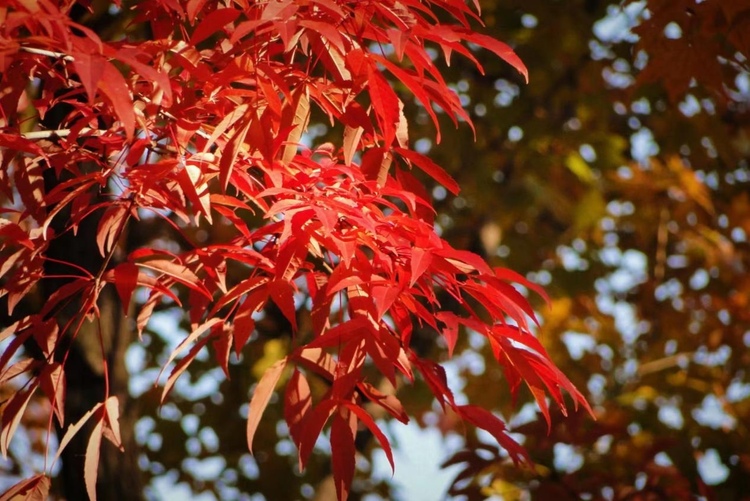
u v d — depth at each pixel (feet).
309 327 13.26
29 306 8.73
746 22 7.57
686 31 7.77
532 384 6.35
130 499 8.87
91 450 6.36
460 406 6.46
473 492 9.24
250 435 6.23
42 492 6.41
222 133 6.37
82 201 6.48
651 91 14.66
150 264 6.44
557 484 9.20
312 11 6.30
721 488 11.57
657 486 9.34
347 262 6.09
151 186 6.31
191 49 6.21
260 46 6.33
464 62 14.80
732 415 12.96
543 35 14.48
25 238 6.34
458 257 6.13
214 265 6.56
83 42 5.69
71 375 8.75
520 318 6.23
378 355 6.11
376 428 6.14
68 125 6.91
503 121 14.74
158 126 6.56
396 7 6.42
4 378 6.44
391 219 6.25
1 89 6.37
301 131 6.37
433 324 6.29
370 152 6.58
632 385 14.78
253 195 6.42
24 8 5.82
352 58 6.24
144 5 6.68
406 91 13.70
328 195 6.31
